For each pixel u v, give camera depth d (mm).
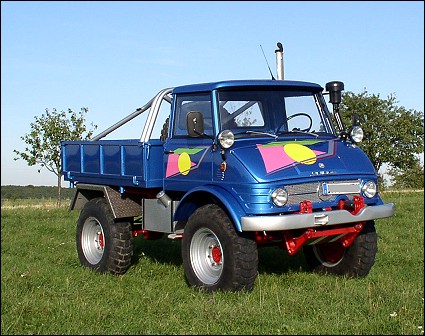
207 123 7613
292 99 8117
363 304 6586
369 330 5723
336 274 8305
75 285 7711
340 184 7227
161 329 5824
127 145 8461
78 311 6363
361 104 39469
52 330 5812
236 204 6879
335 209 7234
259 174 6762
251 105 7770
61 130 21344
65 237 12266
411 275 8250
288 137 7707
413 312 6230
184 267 7578
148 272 8664
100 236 9203
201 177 7465
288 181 6828
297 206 6902
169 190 8039
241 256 6918
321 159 7246
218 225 7062
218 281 7129
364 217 7207
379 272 8438
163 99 8633
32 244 11453
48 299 6875
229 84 7598
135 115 9547
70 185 10000
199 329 5754
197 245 7465
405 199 18922
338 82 8273
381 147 38500
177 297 7078
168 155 8039
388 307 6441
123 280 8164
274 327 5840
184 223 7992
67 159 10070
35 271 8492
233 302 6699
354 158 7531
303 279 7906
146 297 6996
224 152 7125
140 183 8203
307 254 8641
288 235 7207
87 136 21859
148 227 8453
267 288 7262
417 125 39844
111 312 6402
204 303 6516
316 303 6625
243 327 5824
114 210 8672
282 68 8836
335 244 8258
